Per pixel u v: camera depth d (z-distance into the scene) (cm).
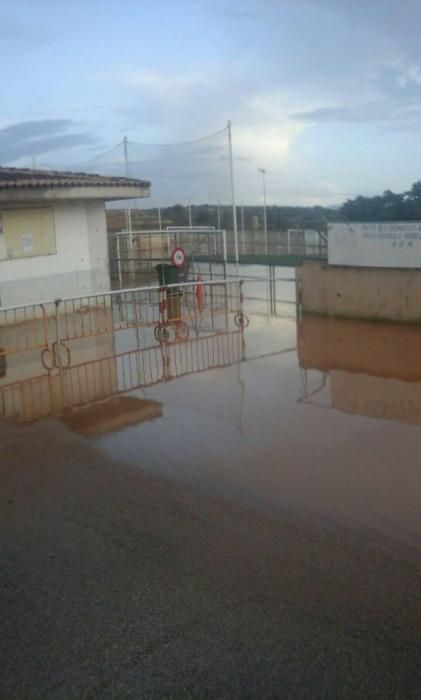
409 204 1983
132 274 2222
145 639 406
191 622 421
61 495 627
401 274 1383
